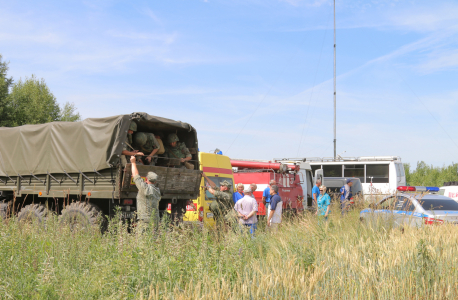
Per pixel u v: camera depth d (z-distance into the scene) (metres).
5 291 4.07
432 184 51.19
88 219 8.27
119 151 8.48
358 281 4.73
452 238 7.34
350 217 9.47
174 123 9.82
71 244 6.16
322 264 5.23
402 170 28.89
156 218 7.53
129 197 8.50
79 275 4.92
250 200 9.36
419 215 9.82
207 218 11.05
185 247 5.70
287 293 4.10
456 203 10.67
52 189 9.62
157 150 9.45
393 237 7.31
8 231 6.25
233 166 16.70
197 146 10.45
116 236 6.12
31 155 10.06
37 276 4.58
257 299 3.96
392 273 4.97
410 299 4.45
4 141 10.73
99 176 8.76
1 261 5.10
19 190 10.38
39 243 6.23
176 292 4.07
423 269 5.18
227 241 5.89
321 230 7.65
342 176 29.05
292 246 6.54
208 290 4.17
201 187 10.73
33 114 43.84
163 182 9.04
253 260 5.38
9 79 36.19
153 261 4.92
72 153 9.18
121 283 4.27
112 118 8.63
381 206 9.63
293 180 17.27
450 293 4.61
